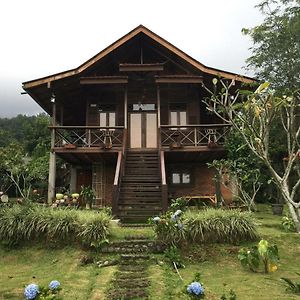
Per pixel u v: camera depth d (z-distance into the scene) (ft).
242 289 18.92
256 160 41.22
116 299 17.40
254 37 58.39
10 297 18.70
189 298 15.30
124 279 20.65
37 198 48.70
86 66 47.52
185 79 48.26
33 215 29.04
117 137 50.93
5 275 23.16
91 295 18.26
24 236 28.35
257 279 20.99
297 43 55.77
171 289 18.71
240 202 45.80
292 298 17.29
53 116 48.57
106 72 53.31
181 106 53.31
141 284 19.57
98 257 25.17
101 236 26.43
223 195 50.96
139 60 54.19
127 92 53.42
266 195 61.67
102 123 53.01
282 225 32.65
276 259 22.66
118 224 33.35
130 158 47.06
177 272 22.17
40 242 28.12
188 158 50.75
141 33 50.26
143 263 23.88
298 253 26.55
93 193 45.88
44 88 48.65
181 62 52.65
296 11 55.47
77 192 55.93
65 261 25.14
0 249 27.99
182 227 26.18
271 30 57.98
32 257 26.68
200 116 55.83
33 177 60.13
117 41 48.08
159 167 44.34
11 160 52.29
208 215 27.91
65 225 27.73
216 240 27.14
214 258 25.39
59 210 30.01
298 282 19.83
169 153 46.85
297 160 22.68
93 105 53.01
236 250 26.13
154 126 52.75
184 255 25.43
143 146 52.19
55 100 50.37
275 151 58.39
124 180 42.29
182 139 48.83
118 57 53.47
